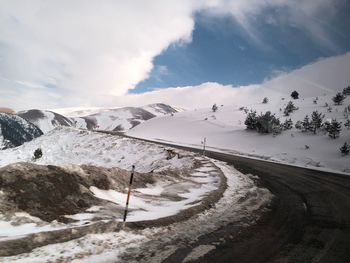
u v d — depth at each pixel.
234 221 8.98
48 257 5.46
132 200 10.00
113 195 9.96
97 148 37.44
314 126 34.91
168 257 6.12
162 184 13.07
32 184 8.04
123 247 6.39
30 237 5.80
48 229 6.58
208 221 8.78
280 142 34.06
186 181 14.40
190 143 43.34
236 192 13.34
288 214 10.25
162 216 8.44
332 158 26.62
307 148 30.22
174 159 26.16
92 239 6.40
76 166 10.26
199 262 6.02
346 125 33.88
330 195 14.02
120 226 7.19
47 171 8.95
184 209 9.34
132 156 31.83
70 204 8.17
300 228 8.73
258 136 38.31
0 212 6.81
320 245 7.42
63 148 41.34
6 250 5.35
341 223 9.48
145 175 13.27
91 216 7.84
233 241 7.34
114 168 12.11
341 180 18.62
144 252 6.27
